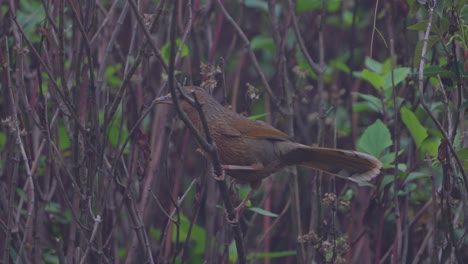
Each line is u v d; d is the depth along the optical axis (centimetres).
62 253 995
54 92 996
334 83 1340
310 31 1395
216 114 1041
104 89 1155
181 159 1123
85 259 918
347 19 1505
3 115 1093
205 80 1103
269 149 1034
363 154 993
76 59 1005
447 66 960
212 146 853
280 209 1288
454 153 892
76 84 973
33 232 1042
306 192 1264
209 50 1180
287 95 1125
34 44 1230
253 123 1046
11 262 1024
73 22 1005
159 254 1038
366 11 1548
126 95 1154
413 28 943
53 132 1058
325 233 1041
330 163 1023
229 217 928
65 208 1173
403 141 1269
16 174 970
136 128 992
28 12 1280
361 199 1242
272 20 1150
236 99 1299
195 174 1370
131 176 999
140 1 1011
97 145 964
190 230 1048
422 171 1179
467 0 933
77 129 961
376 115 1343
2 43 1097
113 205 1108
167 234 1104
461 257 973
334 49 1442
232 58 1413
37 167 1085
